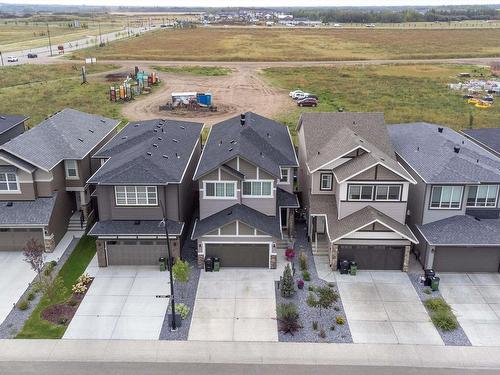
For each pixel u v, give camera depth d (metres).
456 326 25.91
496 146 39.75
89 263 32.31
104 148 38.44
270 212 33.34
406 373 22.59
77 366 22.97
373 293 29.02
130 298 28.42
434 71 110.44
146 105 78.56
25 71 105.69
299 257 32.84
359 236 30.66
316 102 77.56
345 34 199.00
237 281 30.27
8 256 33.09
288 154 37.03
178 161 34.84
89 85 92.44
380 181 31.11
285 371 22.70
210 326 25.92
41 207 33.53
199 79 101.06
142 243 31.66
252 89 91.31
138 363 23.17
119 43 163.12
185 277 27.97
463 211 32.06
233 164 32.06
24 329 25.59
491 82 93.69
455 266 31.30
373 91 88.12
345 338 25.02
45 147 35.41
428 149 36.19
